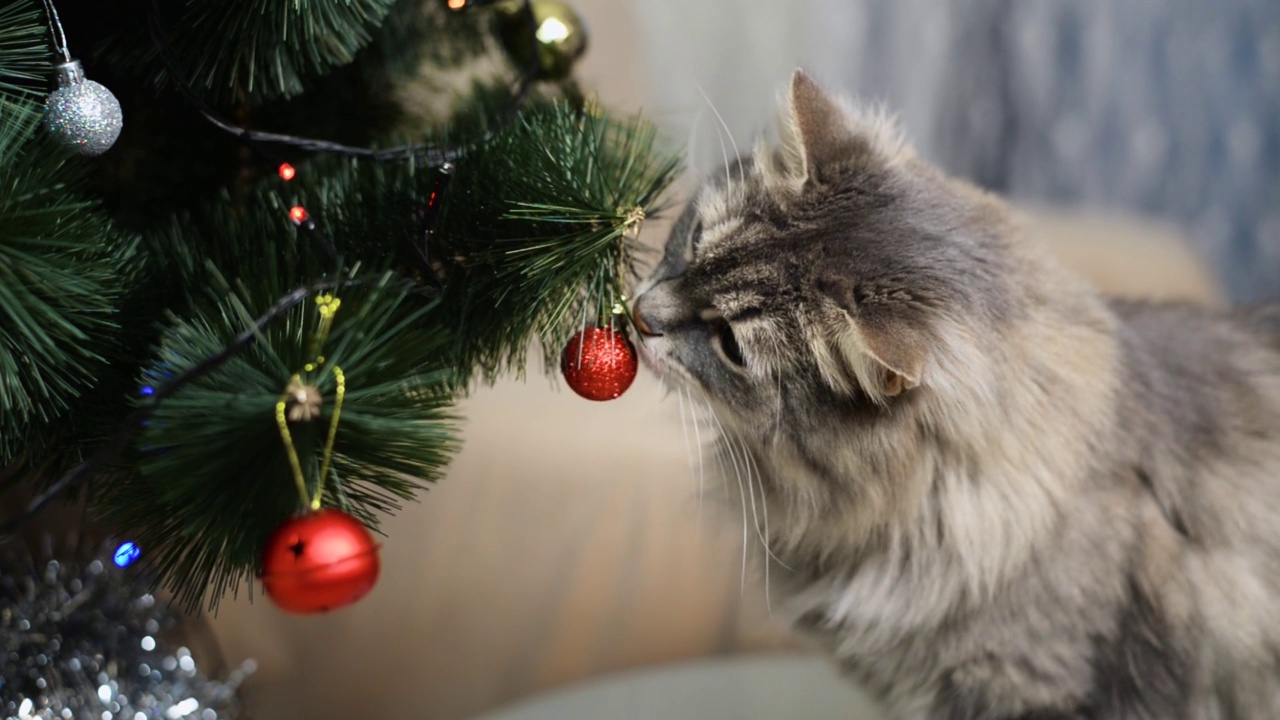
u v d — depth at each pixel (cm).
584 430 150
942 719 107
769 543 111
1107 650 102
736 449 107
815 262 99
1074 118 218
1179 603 102
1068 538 100
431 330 82
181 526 79
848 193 102
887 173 105
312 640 145
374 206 87
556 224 87
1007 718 104
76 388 81
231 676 105
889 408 98
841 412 99
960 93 217
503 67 102
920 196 104
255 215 87
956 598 102
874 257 99
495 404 152
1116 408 103
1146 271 183
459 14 96
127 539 82
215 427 74
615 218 86
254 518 77
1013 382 99
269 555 75
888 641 106
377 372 78
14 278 74
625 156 91
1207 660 104
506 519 148
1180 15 215
